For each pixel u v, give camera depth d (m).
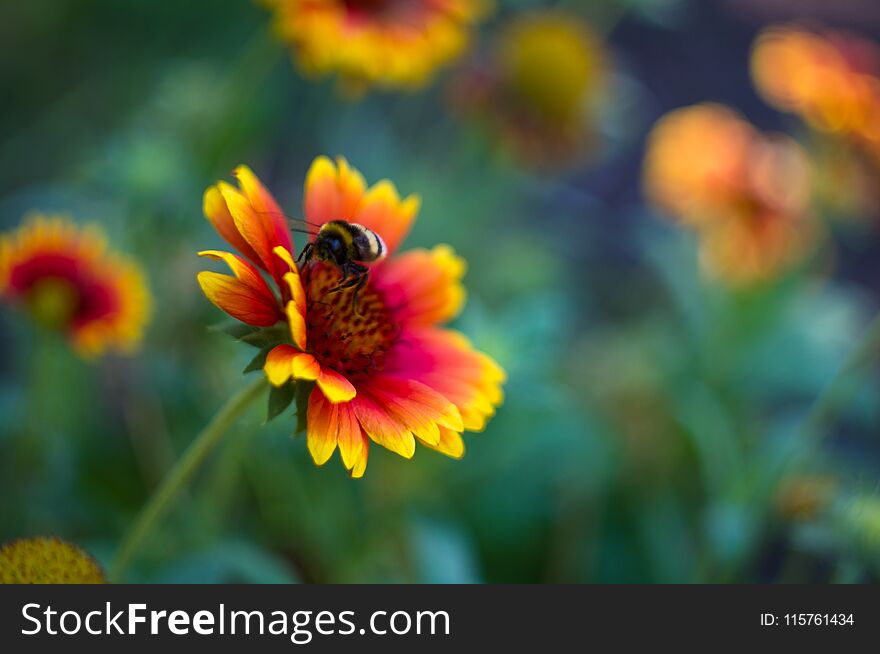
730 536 0.52
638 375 0.66
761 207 0.69
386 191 0.40
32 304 0.48
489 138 0.72
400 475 0.53
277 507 0.55
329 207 0.39
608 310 0.87
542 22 0.73
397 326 0.39
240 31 0.79
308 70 0.51
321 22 0.50
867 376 0.68
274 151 0.82
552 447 0.59
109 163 0.52
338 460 0.54
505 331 0.49
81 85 0.77
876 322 0.52
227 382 0.53
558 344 0.67
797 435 0.54
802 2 1.22
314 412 0.35
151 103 0.64
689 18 1.15
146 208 0.52
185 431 0.56
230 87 0.56
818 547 0.45
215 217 0.36
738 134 0.72
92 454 0.55
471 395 0.38
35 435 0.50
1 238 0.48
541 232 0.88
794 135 1.06
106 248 0.50
